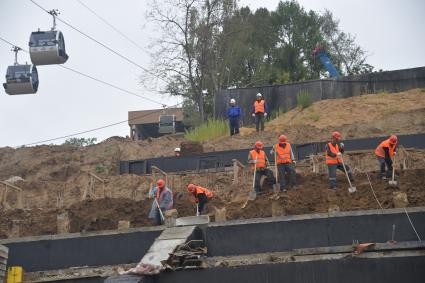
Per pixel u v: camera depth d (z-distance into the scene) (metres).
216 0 46.53
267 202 23.02
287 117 40.44
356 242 19.66
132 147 37.75
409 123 34.47
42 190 32.41
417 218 19.66
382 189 22.47
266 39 55.69
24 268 22.22
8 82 27.08
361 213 19.98
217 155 31.06
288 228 20.34
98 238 22.00
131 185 30.45
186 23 45.88
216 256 20.52
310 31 57.00
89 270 21.28
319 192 22.72
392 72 41.56
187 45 45.91
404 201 21.22
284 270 17.75
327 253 19.06
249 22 52.12
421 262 17.12
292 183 23.70
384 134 34.19
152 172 30.16
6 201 29.80
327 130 34.44
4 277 20.95
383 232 19.73
